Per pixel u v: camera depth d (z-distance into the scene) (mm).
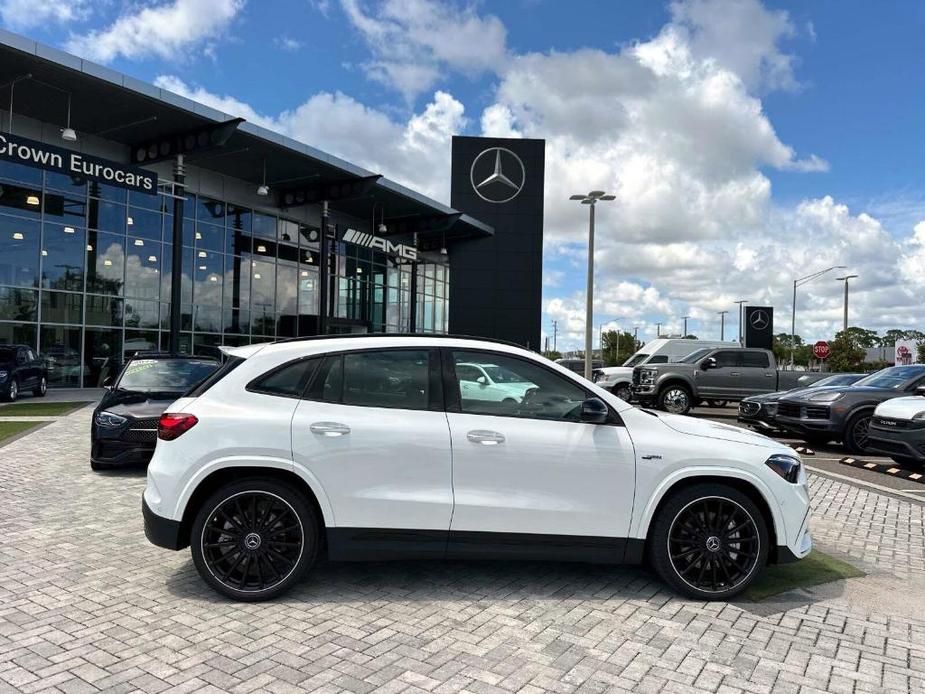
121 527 5988
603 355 82625
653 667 3461
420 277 42531
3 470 8625
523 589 4586
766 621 4109
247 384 4398
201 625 3898
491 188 44219
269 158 24859
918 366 11961
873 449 9859
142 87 18656
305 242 31812
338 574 4824
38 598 4301
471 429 4316
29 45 16203
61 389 22328
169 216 25406
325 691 3156
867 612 4301
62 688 3148
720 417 18828
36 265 21672
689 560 4445
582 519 4332
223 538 4277
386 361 4484
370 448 4238
